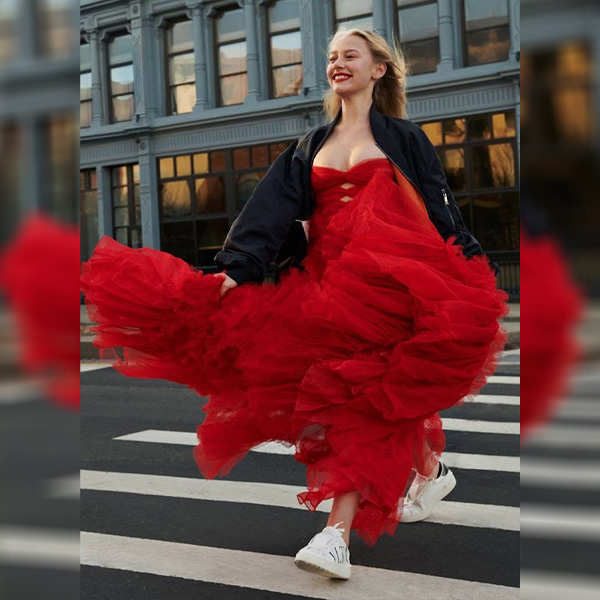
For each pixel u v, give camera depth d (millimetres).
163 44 22969
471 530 3244
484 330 2535
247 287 2895
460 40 19328
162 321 2898
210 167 22531
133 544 3211
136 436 5621
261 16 21656
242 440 2951
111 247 2959
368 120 2969
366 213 2695
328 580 2715
